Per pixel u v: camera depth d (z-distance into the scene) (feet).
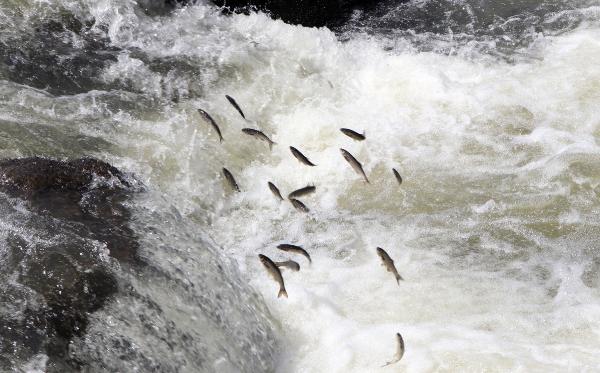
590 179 39.32
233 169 39.55
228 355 26.20
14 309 22.89
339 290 32.01
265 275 32.60
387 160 40.34
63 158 35.63
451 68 48.14
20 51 42.73
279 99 44.45
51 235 26.05
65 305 23.49
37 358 21.76
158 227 27.89
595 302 31.83
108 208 28.27
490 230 36.22
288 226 36.52
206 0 51.78
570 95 45.44
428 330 29.86
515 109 44.19
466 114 43.75
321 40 48.80
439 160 40.52
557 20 53.93
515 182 39.17
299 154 33.60
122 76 43.29
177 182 37.63
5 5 45.27
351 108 44.16
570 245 35.40
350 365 28.30
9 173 29.07
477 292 32.22
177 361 24.47
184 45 47.06
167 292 25.67
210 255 28.19
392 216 37.14
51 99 39.75
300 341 29.53
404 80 46.32
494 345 29.07
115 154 37.45
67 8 46.70
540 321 30.60
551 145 41.65
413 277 32.99
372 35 53.31
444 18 55.06
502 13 55.11
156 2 49.55
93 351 22.86
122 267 25.35
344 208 37.73
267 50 47.85
